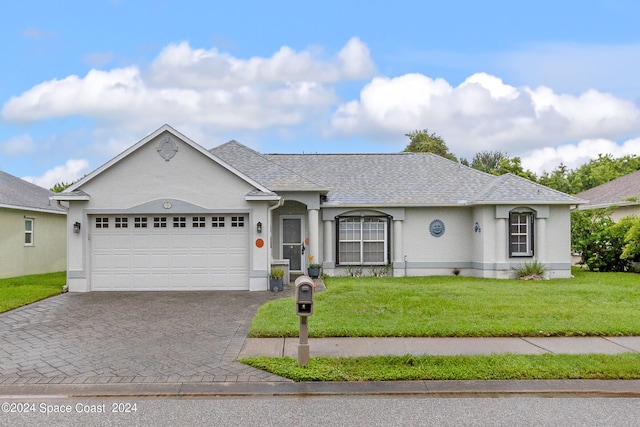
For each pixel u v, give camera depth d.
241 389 6.18
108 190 14.67
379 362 7.07
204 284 14.81
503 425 5.11
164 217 14.88
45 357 7.54
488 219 18.14
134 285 14.72
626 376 6.53
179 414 5.42
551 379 6.49
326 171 21.33
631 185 25.48
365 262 18.97
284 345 8.17
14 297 13.01
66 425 5.12
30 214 21.00
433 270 19.17
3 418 5.31
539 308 10.84
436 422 5.18
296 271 18.88
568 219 18.20
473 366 6.85
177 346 8.16
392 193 19.52
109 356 7.59
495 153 52.09
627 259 20.41
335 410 5.53
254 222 14.77
